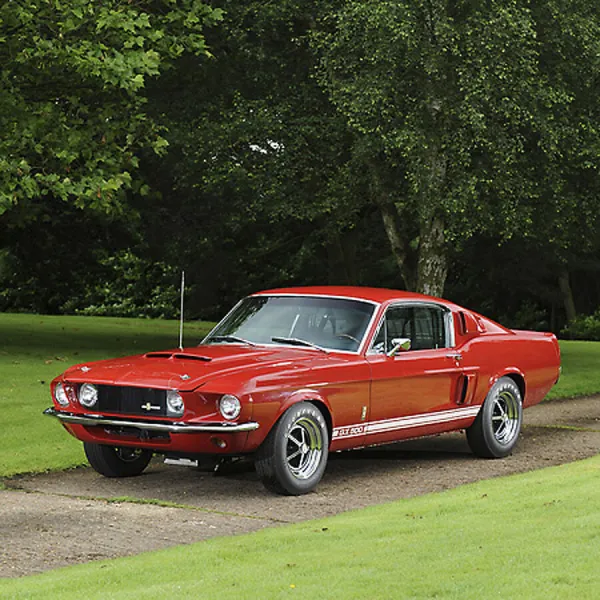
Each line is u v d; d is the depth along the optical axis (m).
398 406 12.60
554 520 8.65
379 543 8.10
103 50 21.92
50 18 22.25
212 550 8.14
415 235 38.28
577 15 24.41
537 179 25.77
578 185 27.08
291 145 26.56
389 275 57.56
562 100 24.02
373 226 43.12
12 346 27.06
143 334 36.69
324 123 26.88
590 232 28.95
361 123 24.11
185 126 27.52
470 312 14.14
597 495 9.77
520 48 23.16
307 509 10.72
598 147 25.22
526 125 24.77
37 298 59.19
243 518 10.20
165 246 32.56
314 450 11.64
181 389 10.95
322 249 47.22
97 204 22.19
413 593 6.39
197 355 11.94
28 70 23.19
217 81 28.52
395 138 23.45
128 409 11.38
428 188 23.83
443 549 7.70
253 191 28.48
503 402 14.30
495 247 48.34
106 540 9.16
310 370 11.55
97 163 23.09
